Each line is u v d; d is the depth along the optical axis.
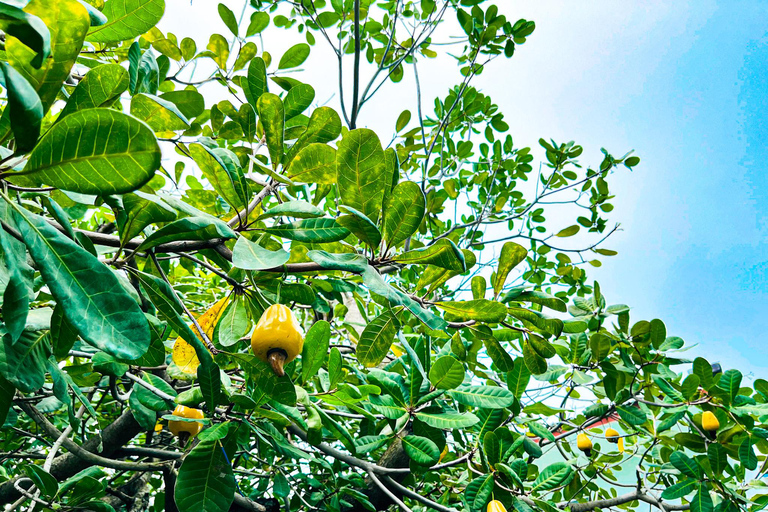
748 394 3.67
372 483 3.28
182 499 1.63
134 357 0.85
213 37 2.81
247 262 1.29
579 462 3.96
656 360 3.49
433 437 2.46
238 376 2.47
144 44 2.78
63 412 3.44
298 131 2.26
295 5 4.83
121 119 0.75
